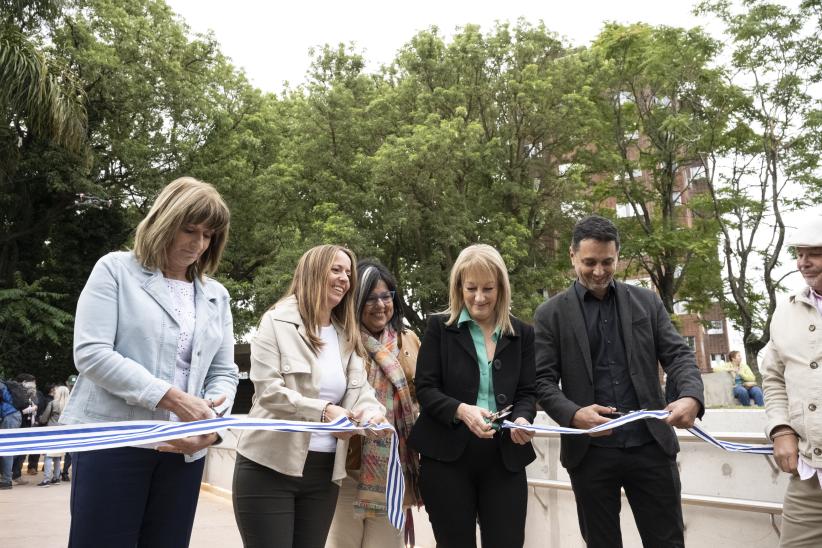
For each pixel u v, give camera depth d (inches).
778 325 111.0
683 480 143.1
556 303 127.8
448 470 117.6
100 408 91.4
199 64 961.5
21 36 480.7
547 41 905.5
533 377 124.0
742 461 132.6
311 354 113.4
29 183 872.9
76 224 931.3
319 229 815.7
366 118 898.7
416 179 821.9
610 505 118.0
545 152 954.1
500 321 122.6
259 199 931.3
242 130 1008.9
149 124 925.8
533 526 176.6
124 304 94.3
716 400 571.2
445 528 117.2
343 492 131.4
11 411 475.2
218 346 104.3
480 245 124.4
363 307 134.1
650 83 934.4
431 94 875.4
